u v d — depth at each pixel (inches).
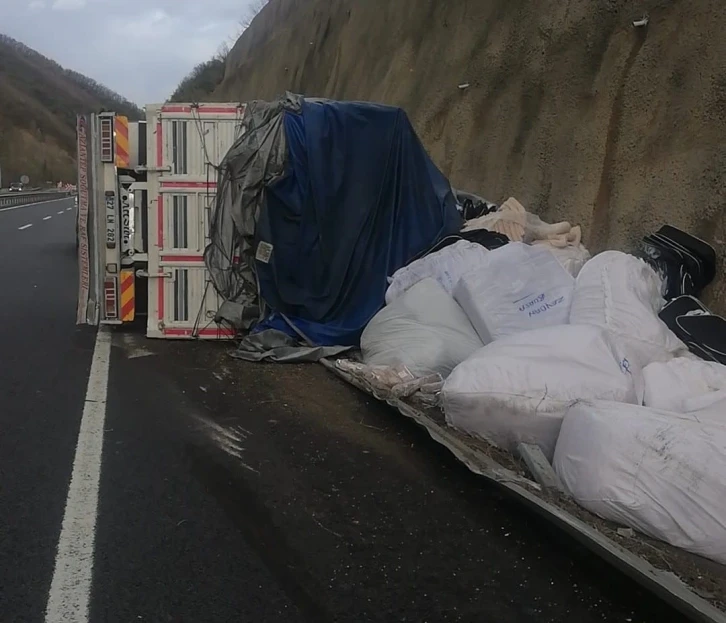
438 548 135.7
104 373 246.5
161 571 125.0
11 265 536.1
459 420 169.9
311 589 121.1
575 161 375.2
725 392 148.1
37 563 125.9
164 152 279.6
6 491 153.3
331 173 274.4
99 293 294.2
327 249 276.2
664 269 254.1
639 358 177.6
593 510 131.0
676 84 320.8
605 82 373.4
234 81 1684.3
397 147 286.5
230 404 218.4
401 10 761.6
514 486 140.9
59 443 181.6
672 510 121.5
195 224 283.7
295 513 148.2
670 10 343.6
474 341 223.9
